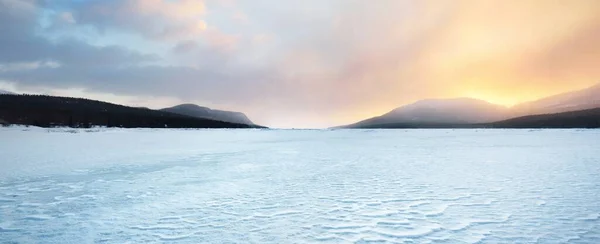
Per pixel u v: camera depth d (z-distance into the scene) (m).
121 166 12.98
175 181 9.51
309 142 31.03
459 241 4.41
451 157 15.76
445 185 8.48
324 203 6.66
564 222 5.14
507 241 4.37
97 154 17.95
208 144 27.22
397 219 5.48
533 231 4.75
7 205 6.73
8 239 4.71
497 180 9.11
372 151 20.06
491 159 14.59
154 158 16.06
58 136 36.34
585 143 24.41
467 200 6.74
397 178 9.74
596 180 8.89
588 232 4.67
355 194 7.51
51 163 13.87
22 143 26.02
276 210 6.14
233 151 20.38
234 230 4.99
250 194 7.62
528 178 9.35
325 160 15.12
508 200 6.68
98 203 6.84
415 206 6.32
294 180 9.57
